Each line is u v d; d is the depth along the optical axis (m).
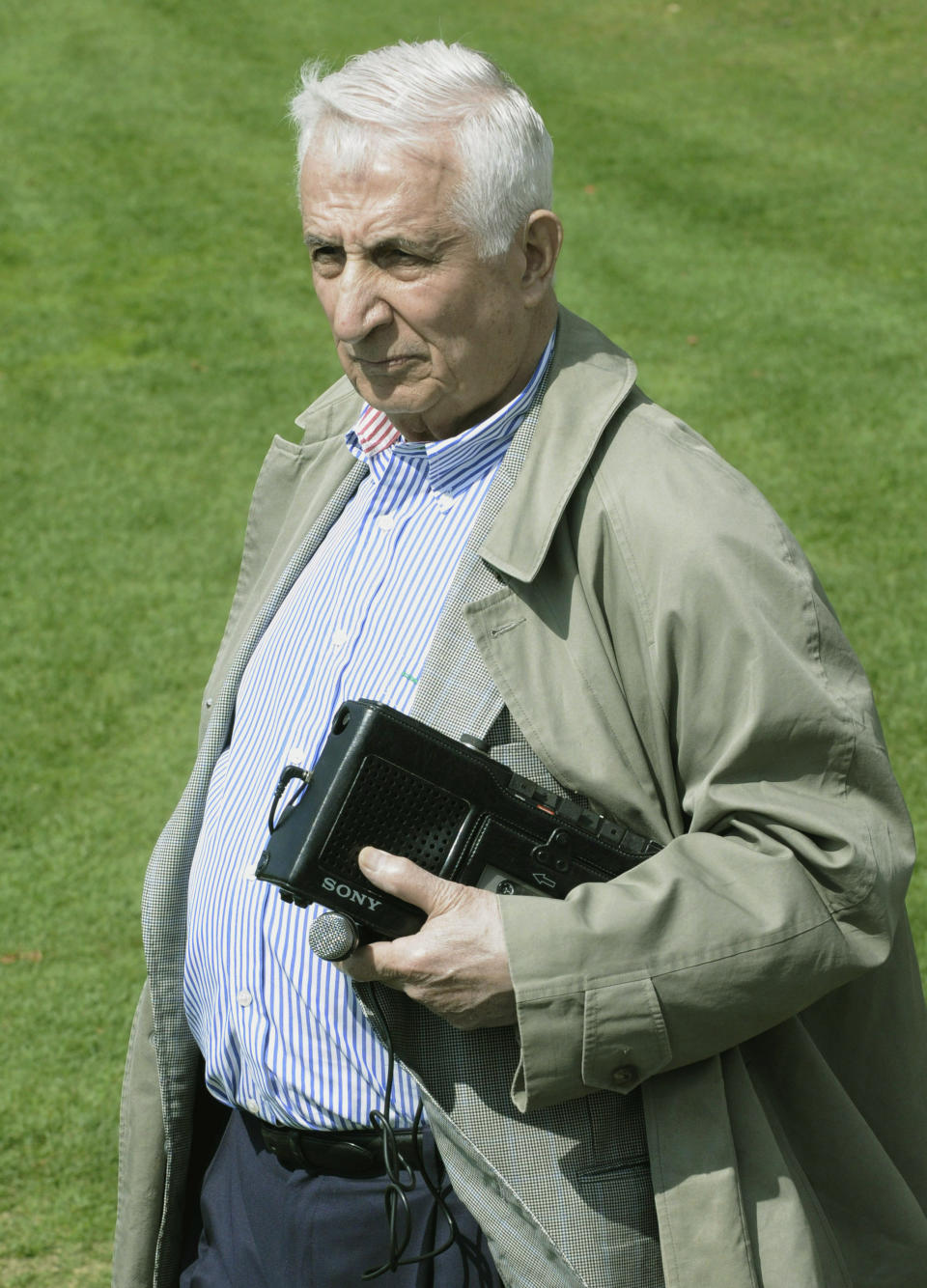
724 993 2.30
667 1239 2.39
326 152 2.51
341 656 2.72
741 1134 2.46
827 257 13.90
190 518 9.96
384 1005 2.47
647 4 21.78
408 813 2.39
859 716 2.40
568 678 2.46
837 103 17.91
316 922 2.33
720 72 19.06
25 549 9.55
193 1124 3.19
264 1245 2.86
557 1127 2.46
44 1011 5.71
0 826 6.88
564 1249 2.44
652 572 2.39
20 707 7.85
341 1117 2.67
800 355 11.91
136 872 6.57
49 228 15.23
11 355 12.55
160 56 20.20
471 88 2.50
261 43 20.61
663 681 2.40
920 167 15.96
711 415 10.94
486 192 2.46
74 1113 5.22
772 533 2.43
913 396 11.18
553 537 2.49
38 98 18.84
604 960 2.28
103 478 10.51
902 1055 2.73
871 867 2.34
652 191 15.52
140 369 12.28
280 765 2.75
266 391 11.88
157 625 8.67
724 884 2.34
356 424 2.94
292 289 13.88
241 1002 2.76
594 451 2.52
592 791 2.45
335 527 3.03
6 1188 4.92
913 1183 2.78
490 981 2.29
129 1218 3.19
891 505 9.56
